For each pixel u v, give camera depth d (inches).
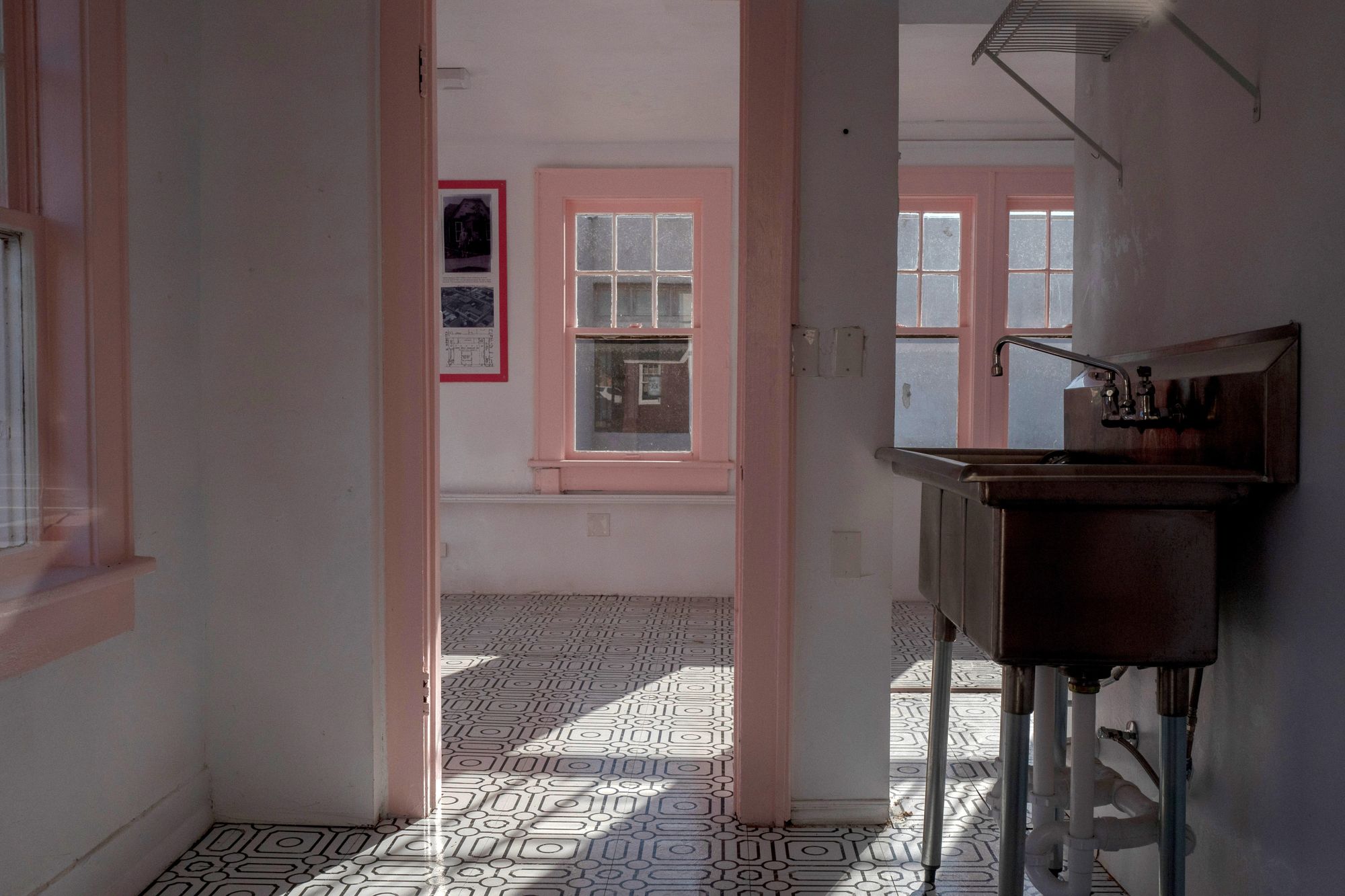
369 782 98.9
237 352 97.5
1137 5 81.1
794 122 96.6
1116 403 77.1
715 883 88.2
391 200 97.8
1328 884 58.7
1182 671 64.2
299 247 96.7
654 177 211.2
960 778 115.3
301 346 97.1
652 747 124.0
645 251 216.8
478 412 217.3
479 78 170.1
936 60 162.6
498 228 213.3
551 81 171.5
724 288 212.7
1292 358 62.0
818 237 98.3
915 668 165.8
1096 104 98.3
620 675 157.6
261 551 98.0
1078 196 103.1
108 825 82.2
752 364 98.0
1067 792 79.3
